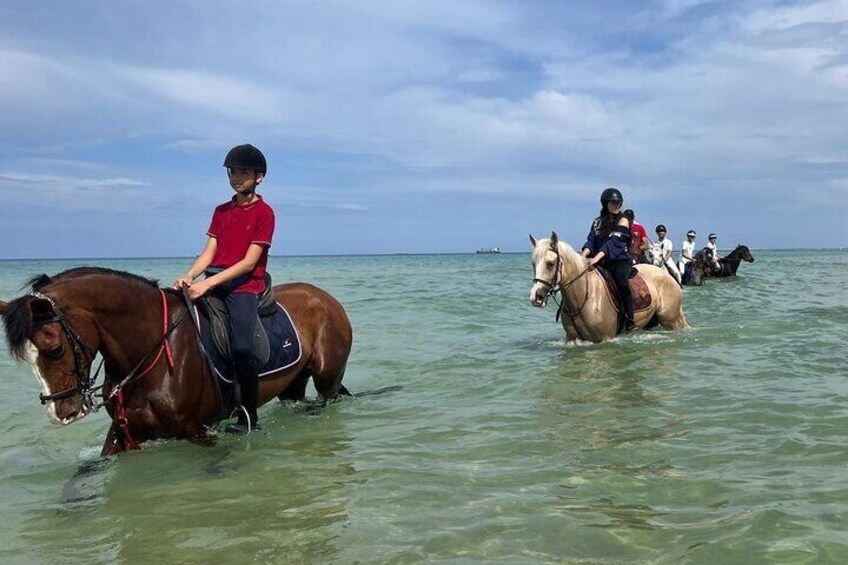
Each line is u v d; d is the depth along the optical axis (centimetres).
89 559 347
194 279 541
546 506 398
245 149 531
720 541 345
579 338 973
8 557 353
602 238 1012
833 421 548
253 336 527
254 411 554
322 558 341
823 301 1684
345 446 532
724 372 752
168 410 497
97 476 470
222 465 488
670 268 2092
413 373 834
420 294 2119
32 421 651
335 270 4953
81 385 449
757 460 465
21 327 417
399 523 380
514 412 621
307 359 607
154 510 409
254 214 536
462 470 466
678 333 1028
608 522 374
